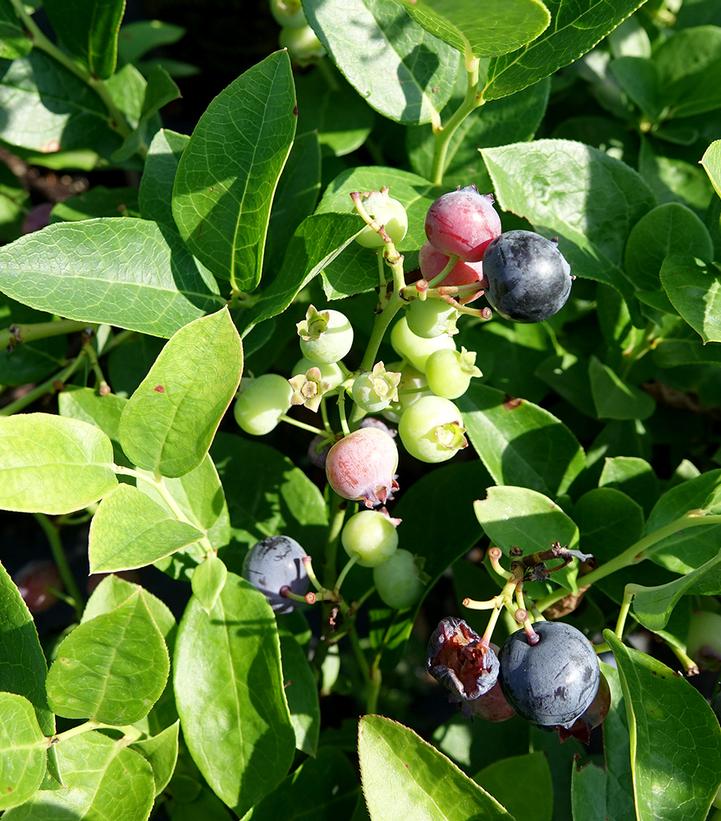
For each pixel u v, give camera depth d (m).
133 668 0.14
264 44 0.30
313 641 0.25
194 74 0.31
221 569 0.15
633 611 0.15
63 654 0.14
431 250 0.15
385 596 0.18
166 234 0.16
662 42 0.24
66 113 0.22
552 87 0.24
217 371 0.14
